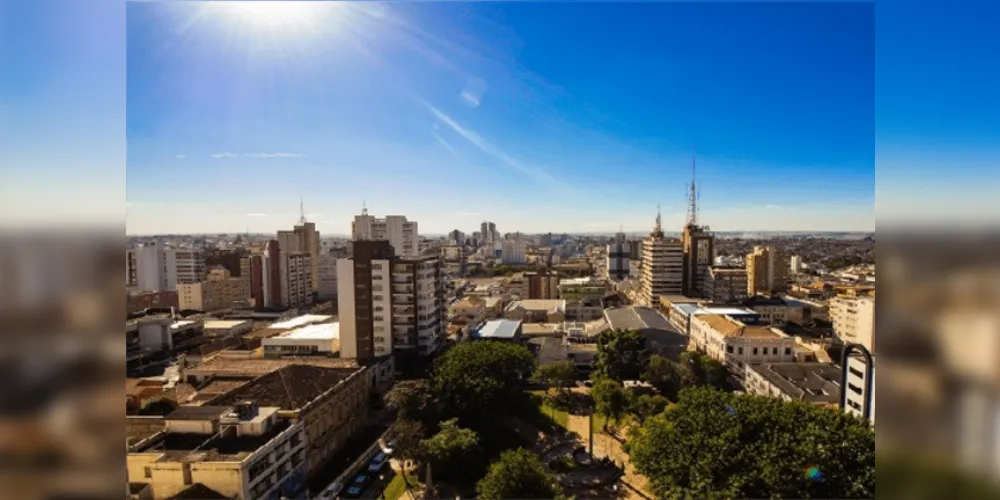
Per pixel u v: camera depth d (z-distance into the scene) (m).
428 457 24.91
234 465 18.67
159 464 18.64
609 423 32.44
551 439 30.36
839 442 16.98
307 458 24.61
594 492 24.27
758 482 16.66
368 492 24.17
